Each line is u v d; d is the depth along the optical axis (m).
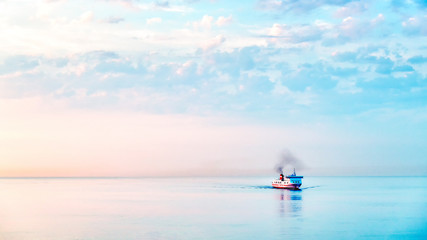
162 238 90.50
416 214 127.44
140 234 94.94
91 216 125.88
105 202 173.88
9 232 100.38
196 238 90.06
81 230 100.94
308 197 195.38
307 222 110.88
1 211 141.75
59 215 129.62
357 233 95.56
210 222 111.38
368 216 123.06
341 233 95.44
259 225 105.94
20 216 128.50
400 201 173.88
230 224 107.75
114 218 120.69
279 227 102.69
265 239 88.94
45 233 98.06
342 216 122.69
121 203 168.12
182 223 109.94
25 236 95.38
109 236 93.38
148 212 134.75
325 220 114.62
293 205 154.88
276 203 162.88
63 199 193.62
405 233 95.94
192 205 156.25
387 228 102.12
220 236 92.00
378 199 184.88
